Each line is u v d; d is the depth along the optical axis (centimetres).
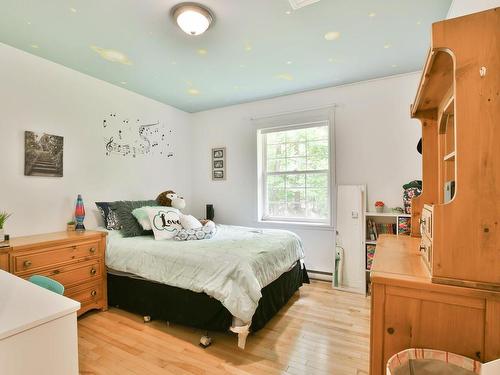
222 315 197
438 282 101
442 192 171
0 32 214
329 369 173
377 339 111
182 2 180
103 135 312
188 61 266
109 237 271
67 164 277
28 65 248
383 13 195
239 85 331
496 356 95
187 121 443
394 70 293
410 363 102
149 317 236
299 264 301
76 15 193
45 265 215
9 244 204
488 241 95
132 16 195
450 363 99
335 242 327
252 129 396
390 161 313
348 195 325
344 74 302
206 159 436
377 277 110
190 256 217
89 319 241
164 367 175
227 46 238
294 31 217
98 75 298
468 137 96
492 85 93
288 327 227
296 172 378
